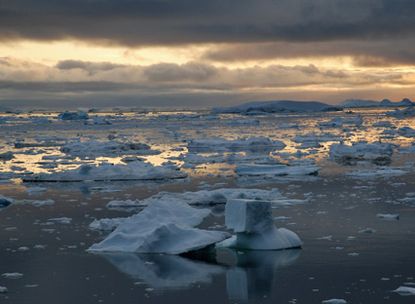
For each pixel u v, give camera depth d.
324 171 31.31
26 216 19.81
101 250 15.32
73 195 24.27
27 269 13.76
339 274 13.09
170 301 11.65
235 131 79.50
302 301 11.53
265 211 15.45
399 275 12.94
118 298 11.86
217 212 20.03
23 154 45.94
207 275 13.30
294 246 15.38
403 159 37.25
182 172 29.84
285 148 48.47
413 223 17.80
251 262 14.16
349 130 76.19
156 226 16.22
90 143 49.69
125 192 24.97
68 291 12.23
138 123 115.75
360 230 17.02
